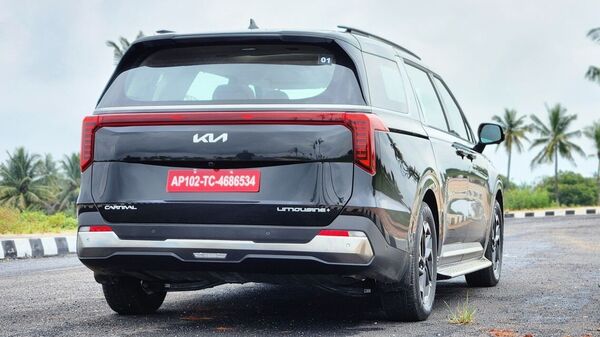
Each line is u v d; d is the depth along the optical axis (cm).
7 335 473
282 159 449
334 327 493
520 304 610
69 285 750
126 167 473
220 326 499
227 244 452
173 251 461
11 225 1744
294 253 446
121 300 534
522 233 1772
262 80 468
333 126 450
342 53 473
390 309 509
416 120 544
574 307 589
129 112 476
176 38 484
